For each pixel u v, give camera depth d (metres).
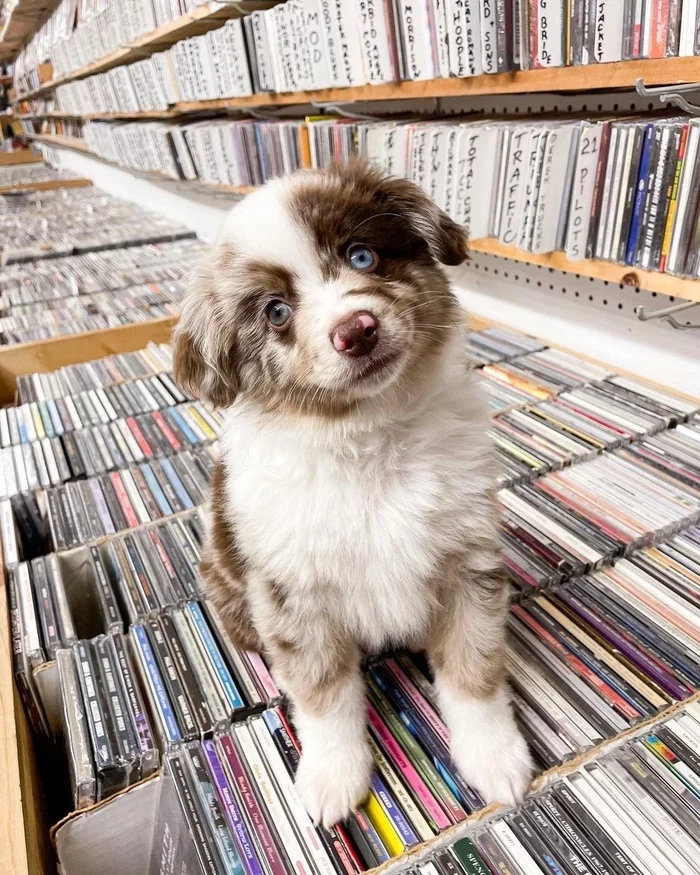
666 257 0.60
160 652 0.51
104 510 0.69
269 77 1.10
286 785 0.41
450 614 0.44
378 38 0.80
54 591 0.57
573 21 0.59
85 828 0.42
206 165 1.44
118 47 1.75
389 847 0.37
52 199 2.52
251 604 0.45
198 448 0.79
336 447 0.41
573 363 0.84
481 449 0.43
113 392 0.93
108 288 1.36
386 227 0.43
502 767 0.39
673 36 0.52
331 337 0.38
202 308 0.44
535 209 0.69
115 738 0.44
